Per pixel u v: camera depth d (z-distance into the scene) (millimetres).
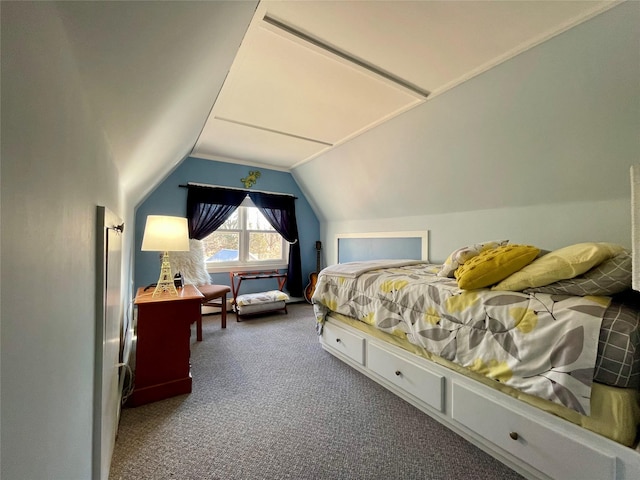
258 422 1659
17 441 394
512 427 1281
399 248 3615
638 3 1246
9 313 371
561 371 1110
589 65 1512
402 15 1394
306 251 4875
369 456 1403
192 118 1991
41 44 449
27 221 418
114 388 1399
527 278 1374
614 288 1175
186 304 1960
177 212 3758
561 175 2031
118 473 1287
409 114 2426
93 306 899
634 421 991
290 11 1386
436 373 1641
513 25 1433
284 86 2068
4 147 349
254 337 3080
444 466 1342
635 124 1589
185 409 1781
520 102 1854
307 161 4059
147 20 657
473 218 2801
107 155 1158
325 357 2580
